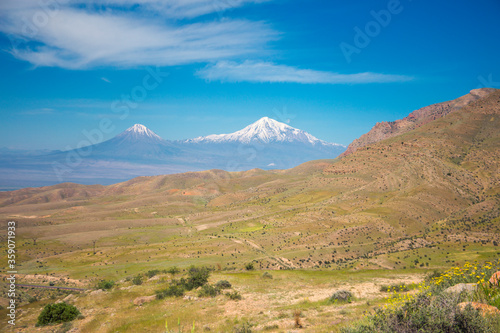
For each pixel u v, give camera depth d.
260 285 29.80
